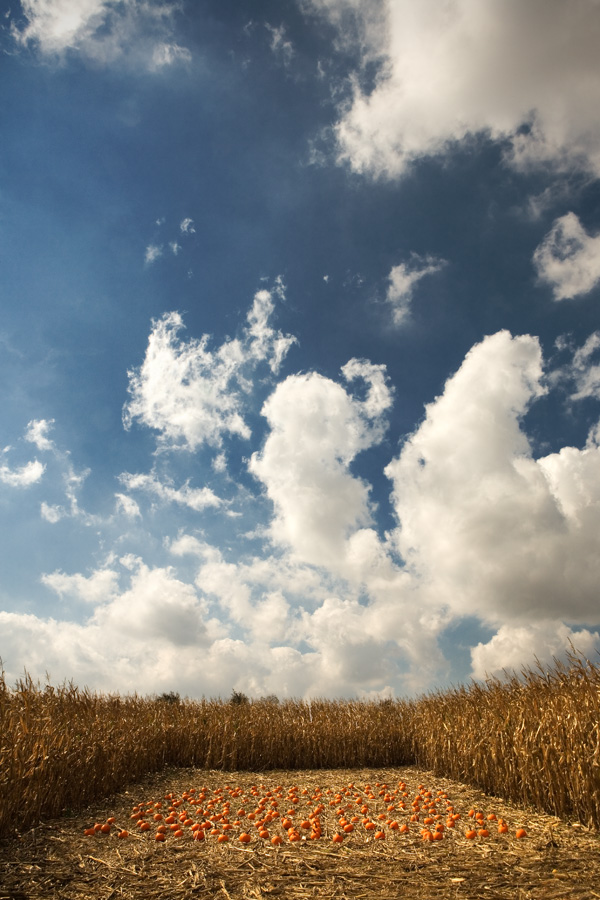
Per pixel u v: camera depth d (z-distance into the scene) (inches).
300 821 292.7
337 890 188.1
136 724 482.3
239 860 222.7
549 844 233.6
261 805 330.3
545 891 180.2
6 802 255.3
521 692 379.2
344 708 652.7
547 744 301.9
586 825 264.5
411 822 287.4
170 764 531.8
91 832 265.1
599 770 261.1
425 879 195.9
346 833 263.0
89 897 187.3
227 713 596.4
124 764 410.6
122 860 224.4
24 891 192.9
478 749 385.4
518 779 333.1
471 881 191.9
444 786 406.3
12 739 291.4
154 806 325.1
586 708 289.4
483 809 314.3
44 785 291.1
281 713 638.5
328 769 552.1
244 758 541.6
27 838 255.0
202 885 195.3
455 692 506.6
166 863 219.8
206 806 337.1
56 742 319.0
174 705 626.2
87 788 339.0
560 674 347.3
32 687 402.6
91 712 466.0
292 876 202.8
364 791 401.4
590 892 178.1
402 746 586.9
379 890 187.2
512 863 210.2
